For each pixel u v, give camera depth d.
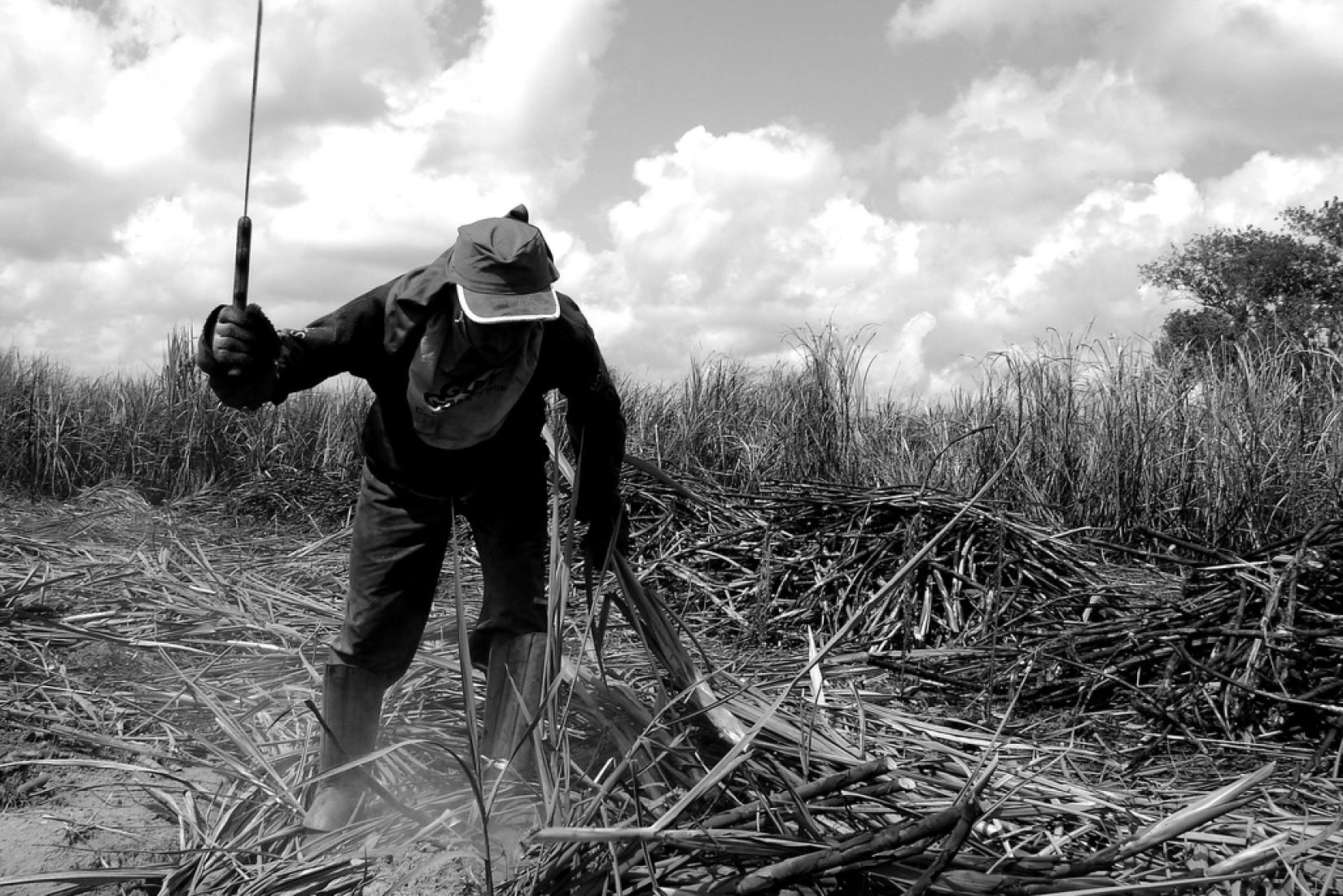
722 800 2.73
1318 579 4.48
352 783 2.93
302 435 11.48
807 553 6.11
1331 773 3.41
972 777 2.62
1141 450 7.45
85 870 2.55
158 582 5.62
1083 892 2.29
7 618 4.74
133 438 10.98
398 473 2.85
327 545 7.32
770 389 9.91
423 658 4.06
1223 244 27.88
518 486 2.99
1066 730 3.90
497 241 2.57
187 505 9.76
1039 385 8.12
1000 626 5.03
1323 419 7.32
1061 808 2.84
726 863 2.42
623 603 3.19
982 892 2.28
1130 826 2.86
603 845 2.46
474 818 2.81
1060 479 7.80
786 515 6.59
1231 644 4.14
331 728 2.93
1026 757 3.51
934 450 8.70
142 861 2.74
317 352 2.62
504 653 2.99
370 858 2.67
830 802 2.63
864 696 4.19
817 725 3.20
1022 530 5.90
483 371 2.64
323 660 4.43
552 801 2.58
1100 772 3.52
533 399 2.95
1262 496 6.94
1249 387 7.51
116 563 6.07
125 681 4.20
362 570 2.91
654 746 2.93
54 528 8.13
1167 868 2.57
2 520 8.56
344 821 2.89
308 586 6.09
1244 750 3.63
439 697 3.91
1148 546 6.94
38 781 3.25
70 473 11.03
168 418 10.91
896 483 8.29
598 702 3.32
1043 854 2.65
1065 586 5.49
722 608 5.88
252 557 7.05
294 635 4.69
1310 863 2.66
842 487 6.70
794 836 2.47
